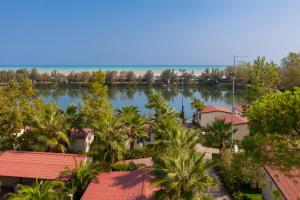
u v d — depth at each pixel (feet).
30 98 179.93
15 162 128.98
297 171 69.97
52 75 599.57
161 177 92.53
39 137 143.13
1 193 128.16
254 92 187.62
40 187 102.37
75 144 171.42
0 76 557.33
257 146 60.29
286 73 303.48
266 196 115.14
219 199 119.85
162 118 189.98
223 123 152.56
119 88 567.18
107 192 106.22
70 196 110.52
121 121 158.81
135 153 165.68
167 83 594.24
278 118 56.70
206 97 460.14
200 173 91.81
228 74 543.80
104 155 134.00
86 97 181.06
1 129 150.30
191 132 130.52
